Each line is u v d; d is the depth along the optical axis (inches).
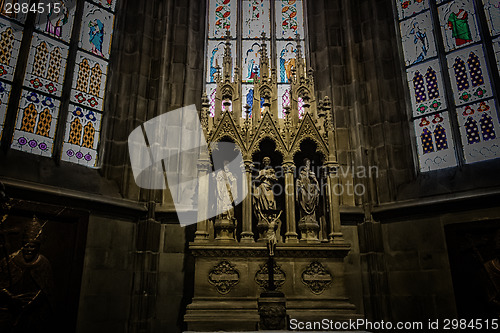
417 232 270.7
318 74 339.6
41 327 224.4
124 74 317.4
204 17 359.9
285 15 377.4
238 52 358.3
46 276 230.8
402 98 312.7
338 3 355.9
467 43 295.1
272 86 284.8
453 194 262.7
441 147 288.8
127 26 332.2
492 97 273.4
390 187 290.4
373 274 274.1
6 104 251.8
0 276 213.6
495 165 258.5
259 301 218.2
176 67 328.2
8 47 260.8
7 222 223.3
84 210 256.7
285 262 242.1
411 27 328.5
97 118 299.9
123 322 259.3
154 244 277.9
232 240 249.8
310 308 229.8
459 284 243.4
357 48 336.5
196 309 225.5
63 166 267.3
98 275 254.4
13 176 237.6
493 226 237.9
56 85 281.0
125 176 287.0
